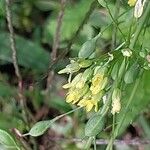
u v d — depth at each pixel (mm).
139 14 188
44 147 312
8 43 334
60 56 245
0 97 318
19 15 363
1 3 242
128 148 316
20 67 348
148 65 188
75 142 320
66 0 284
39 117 334
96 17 281
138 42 231
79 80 181
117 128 194
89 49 190
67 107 327
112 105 182
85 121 319
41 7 363
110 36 301
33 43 344
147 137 312
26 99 337
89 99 183
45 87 342
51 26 347
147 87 250
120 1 238
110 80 199
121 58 186
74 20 324
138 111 251
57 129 332
